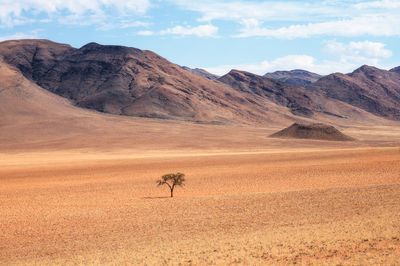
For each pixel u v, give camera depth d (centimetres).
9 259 2636
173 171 7931
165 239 2847
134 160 10175
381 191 4241
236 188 5669
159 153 13450
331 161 8575
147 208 4234
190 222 3409
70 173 8006
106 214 3994
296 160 9119
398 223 2589
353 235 2378
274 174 6944
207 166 8562
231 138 18838
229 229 3030
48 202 4903
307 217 3219
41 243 3019
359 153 9912
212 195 5038
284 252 2166
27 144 16375
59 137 17988
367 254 1978
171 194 5150
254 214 3556
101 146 15888
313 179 6162
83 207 4469
